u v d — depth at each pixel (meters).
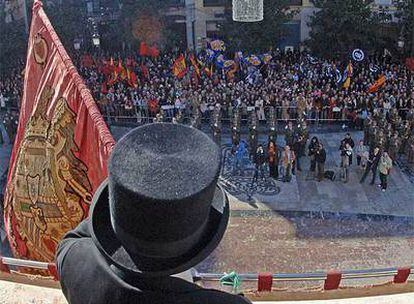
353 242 20.53
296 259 19.52
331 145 29.05
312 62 37.59
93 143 6.91
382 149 24.52
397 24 39.25
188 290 2.06
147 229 1.92
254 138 27.33
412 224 21.70
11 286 5.27
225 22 39.25
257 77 35.06
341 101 31.11
